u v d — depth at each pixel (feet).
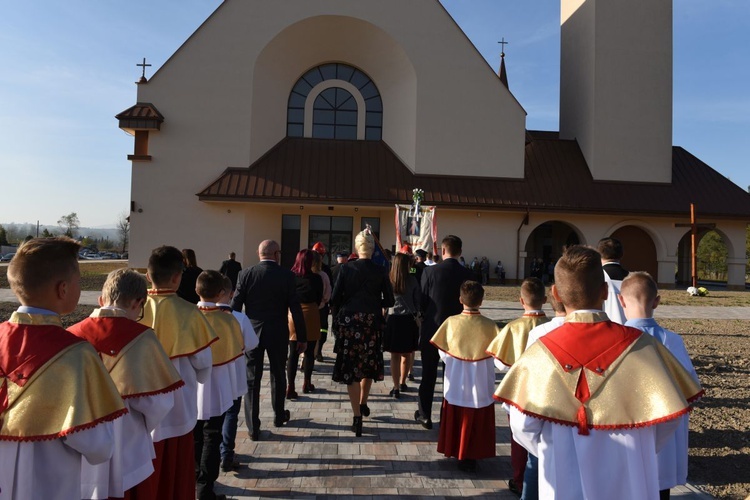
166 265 10.89
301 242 84.48
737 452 15.33
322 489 12.50
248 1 79.77
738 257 85.10
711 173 89.61
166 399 8.18
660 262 85.10
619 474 6.41
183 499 9.91
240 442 15.55
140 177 77.36
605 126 85.76
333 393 21.38
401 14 81.87
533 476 9.63
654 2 86.38
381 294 17.01
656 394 6.43
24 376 6.11
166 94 78.23
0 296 52.08
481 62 82.89
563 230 100.27
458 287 16.74
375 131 87.76
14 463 6.08
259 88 80.53
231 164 78.74
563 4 98.99
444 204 78.59
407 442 15.80
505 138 83.20
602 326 7.05
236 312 15.65
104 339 8.14
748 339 36.09
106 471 7.74
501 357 12.89
